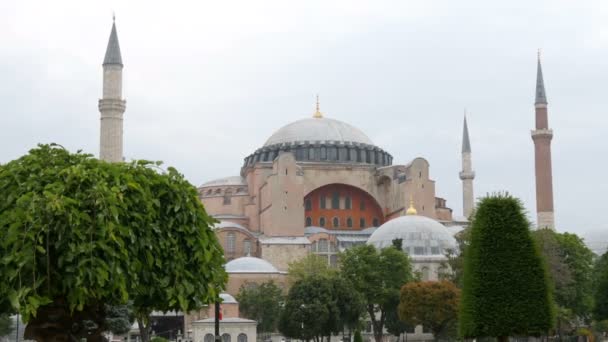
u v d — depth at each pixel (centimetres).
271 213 14750
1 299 2258
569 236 10425
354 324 9775
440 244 13550
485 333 3334
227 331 10712
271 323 11819
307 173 15700
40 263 2228
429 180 15125
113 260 2250
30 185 2295
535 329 3303
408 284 9650
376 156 16938
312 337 9488
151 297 2425
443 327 9569
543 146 13900
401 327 10638
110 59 12119
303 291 9406
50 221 2205
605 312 7250
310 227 15488
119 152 12019
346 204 16125
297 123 17488
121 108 12100
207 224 2622
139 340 10806
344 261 10856
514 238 3372
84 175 2302
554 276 8844
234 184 16912
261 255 14288
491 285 3331
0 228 2234
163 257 2441
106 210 2248
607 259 8781
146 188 2431
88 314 2455
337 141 16775
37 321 2373
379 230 14112
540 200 13788
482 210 3441
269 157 17025
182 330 12312
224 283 2738
